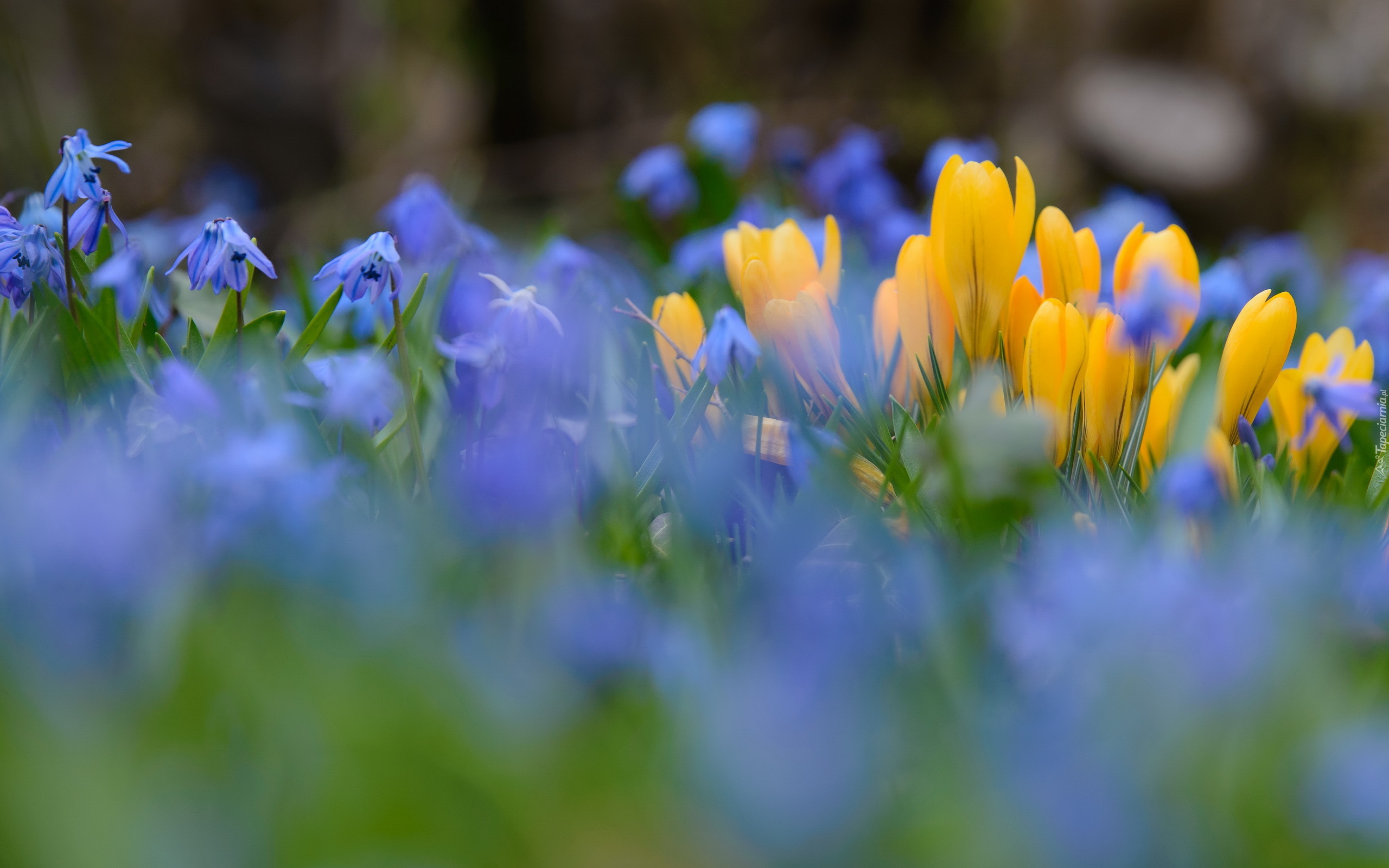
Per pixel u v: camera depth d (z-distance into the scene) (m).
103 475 1.12
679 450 1.18
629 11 3.77
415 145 3.90
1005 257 1.21
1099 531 1.15
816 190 1.64
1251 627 1.09
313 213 3.24
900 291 1.22
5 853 0.91
